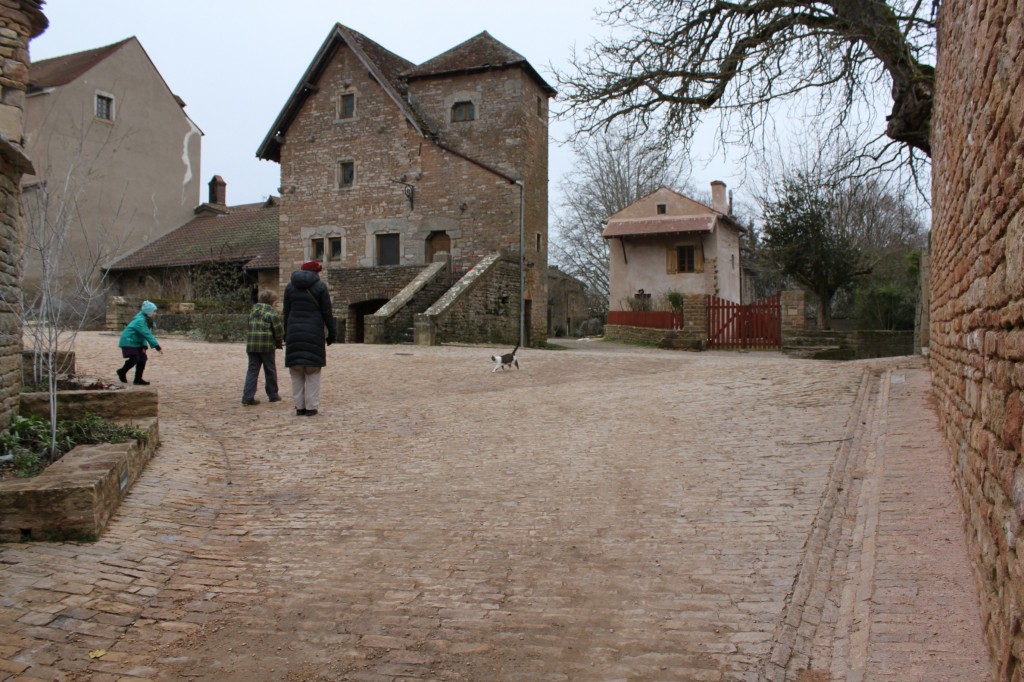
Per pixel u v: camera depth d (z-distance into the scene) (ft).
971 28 14.73
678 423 31.12
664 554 16.79
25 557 16.16
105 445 21.88
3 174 23.38
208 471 24.94
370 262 102.83
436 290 87.25
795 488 20.75
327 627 13.83
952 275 19.30
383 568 16.70
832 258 105.09
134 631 13.61
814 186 103.91
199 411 35.81
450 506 21.25
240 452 28.14
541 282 102.83
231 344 72.08
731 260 140.87
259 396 40.34
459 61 102.27
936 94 26.40
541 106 104.63
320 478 24.71
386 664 12.41
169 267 123.44
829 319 111.04
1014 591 8.96
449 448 28.78
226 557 17.48
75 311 25.30
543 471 24.80
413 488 23.31
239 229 129.29
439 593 15.25
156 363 53.67
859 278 116.47
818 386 36.40
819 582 14.65
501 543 18.03
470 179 97.35
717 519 18.84
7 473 19.65
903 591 12.84
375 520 20.17
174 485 22.58
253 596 15.25
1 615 13.61
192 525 19.56
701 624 13.34
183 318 88.94
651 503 20.61
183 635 13.53
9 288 23.86
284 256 108.88
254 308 37.99
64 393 26.32
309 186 107.45
